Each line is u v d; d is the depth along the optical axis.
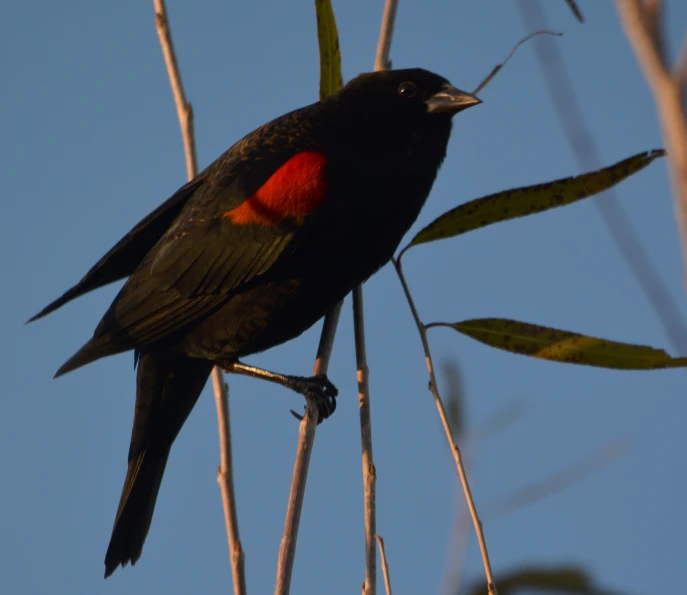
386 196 8.47
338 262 8.42
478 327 7.12
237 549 6.92
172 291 8.54
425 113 8.69
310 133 8.61
